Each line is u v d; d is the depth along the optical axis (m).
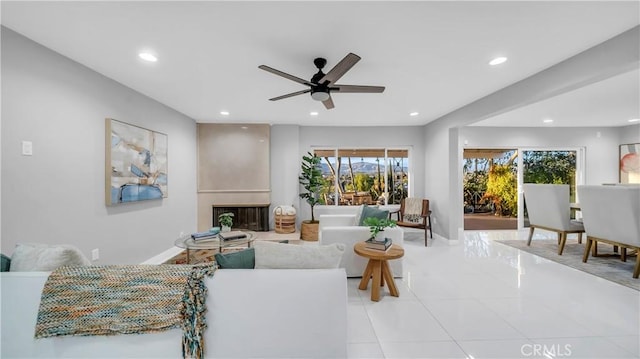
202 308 1.36
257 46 2.15
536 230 5.71
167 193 3.88
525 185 4.31
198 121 4.90
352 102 3.73
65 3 1.60
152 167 3.46
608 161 5.62
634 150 5.40
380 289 2.65
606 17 1.76
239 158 5.08
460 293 2.58
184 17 1.76
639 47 1.87
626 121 5.15
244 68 2.57
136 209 3.22
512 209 6.37
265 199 5.16
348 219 3.83
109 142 2.74
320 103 3.78
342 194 5.65
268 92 3.29
